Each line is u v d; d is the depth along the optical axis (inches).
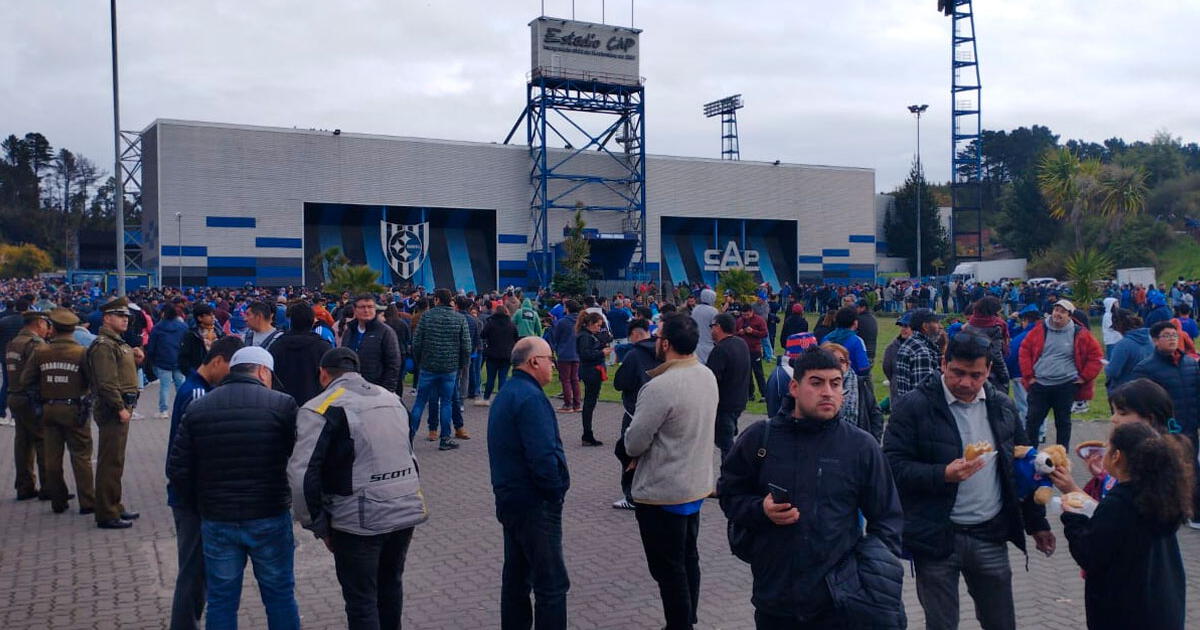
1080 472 409.1
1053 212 2262.6
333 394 193.3
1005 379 340.2
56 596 253.9
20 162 4995.1
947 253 2881.4
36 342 367.9
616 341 915.4
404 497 197.3
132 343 604.1
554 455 200.4
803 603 145.4
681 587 213.0
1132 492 139.6
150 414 616.7
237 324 927.0
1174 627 140.6
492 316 637.9
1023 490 169.9
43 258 3858.3
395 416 199.2
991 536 172.1
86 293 1395.2
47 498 370.3
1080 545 144.8
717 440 351.6
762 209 2365.9
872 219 2527.1
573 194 2138.3
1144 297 1327.5
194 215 1796.3
